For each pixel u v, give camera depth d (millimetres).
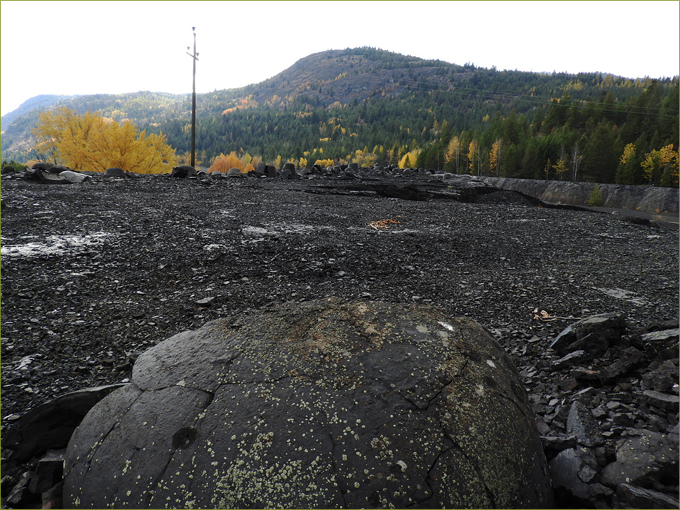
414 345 1979
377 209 12234
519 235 9898
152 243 6535
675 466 1771
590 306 4918
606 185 53375
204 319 4043
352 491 1408
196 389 1813
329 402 1667
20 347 3186
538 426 2336
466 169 85062
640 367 2789
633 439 1967
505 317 4590
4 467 1926
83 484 1631
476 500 1451
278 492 1416
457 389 1770
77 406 2068
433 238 8664
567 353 3389
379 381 1760
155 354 2156
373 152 123812
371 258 6855
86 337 3482
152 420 1728
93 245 6082
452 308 4848
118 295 4531
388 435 1554
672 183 54375
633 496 1657
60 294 4344
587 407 2389
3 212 7395
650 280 6234
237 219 8953
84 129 25828
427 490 1426
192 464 1528
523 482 1609
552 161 70875
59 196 9438
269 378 1797
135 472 1567
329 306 2328
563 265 7301
